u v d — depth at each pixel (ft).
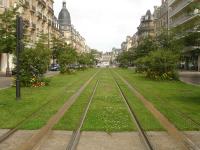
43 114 43.37
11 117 40.96
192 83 104.63
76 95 67.67
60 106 51.03
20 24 59.98
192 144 28.66
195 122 38.14
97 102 56.03
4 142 29.25
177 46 117.08
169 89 82.12
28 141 29.40
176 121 38.42
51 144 28.55
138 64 173.37
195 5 67.00
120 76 155.02
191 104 53.78
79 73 195.72
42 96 65.51
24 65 89.81
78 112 45.01
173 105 52.47
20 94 66.23
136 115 42.60
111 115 42.55
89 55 394.52
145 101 57.57
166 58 119.85
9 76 145.38
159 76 121.80
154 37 175.52
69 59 180.45
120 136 31.48
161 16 341.00
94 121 38.27
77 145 28.43
